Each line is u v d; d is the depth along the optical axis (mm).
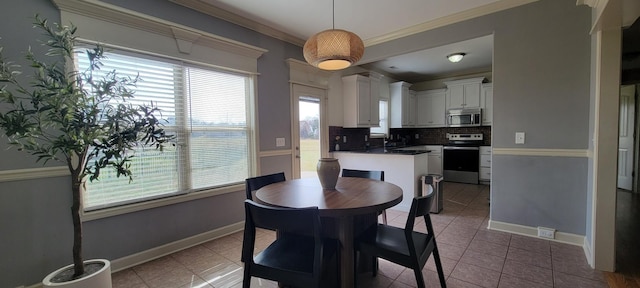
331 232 1812
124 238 2336
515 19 2793
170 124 2623
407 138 6988
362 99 4816
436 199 3689
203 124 2889
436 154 6199
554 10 2605
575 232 2617
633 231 2930
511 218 2941
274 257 1542
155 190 2553
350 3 2826
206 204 2906
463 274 2123
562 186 2656
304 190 2004
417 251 1615
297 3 2820
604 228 2117
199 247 2736
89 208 2168
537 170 2770
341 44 2049
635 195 4441
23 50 1881
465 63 5301
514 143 2867
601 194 2113
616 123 2041
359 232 1909
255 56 3316
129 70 2340
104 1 2209
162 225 2568
